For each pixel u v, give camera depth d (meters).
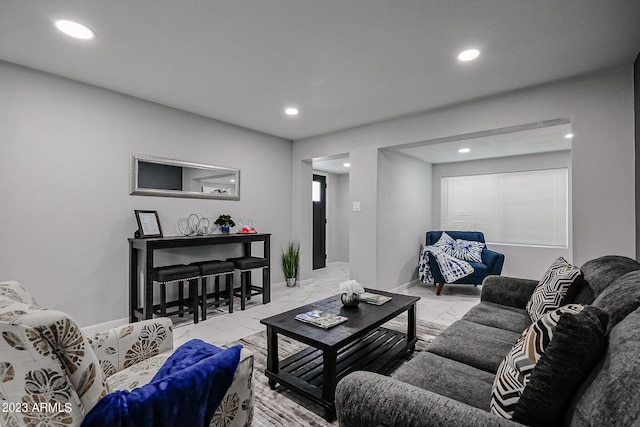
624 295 1.11
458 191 5.84
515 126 3.03
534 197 5.14
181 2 1.79
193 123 3.75
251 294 4.12
